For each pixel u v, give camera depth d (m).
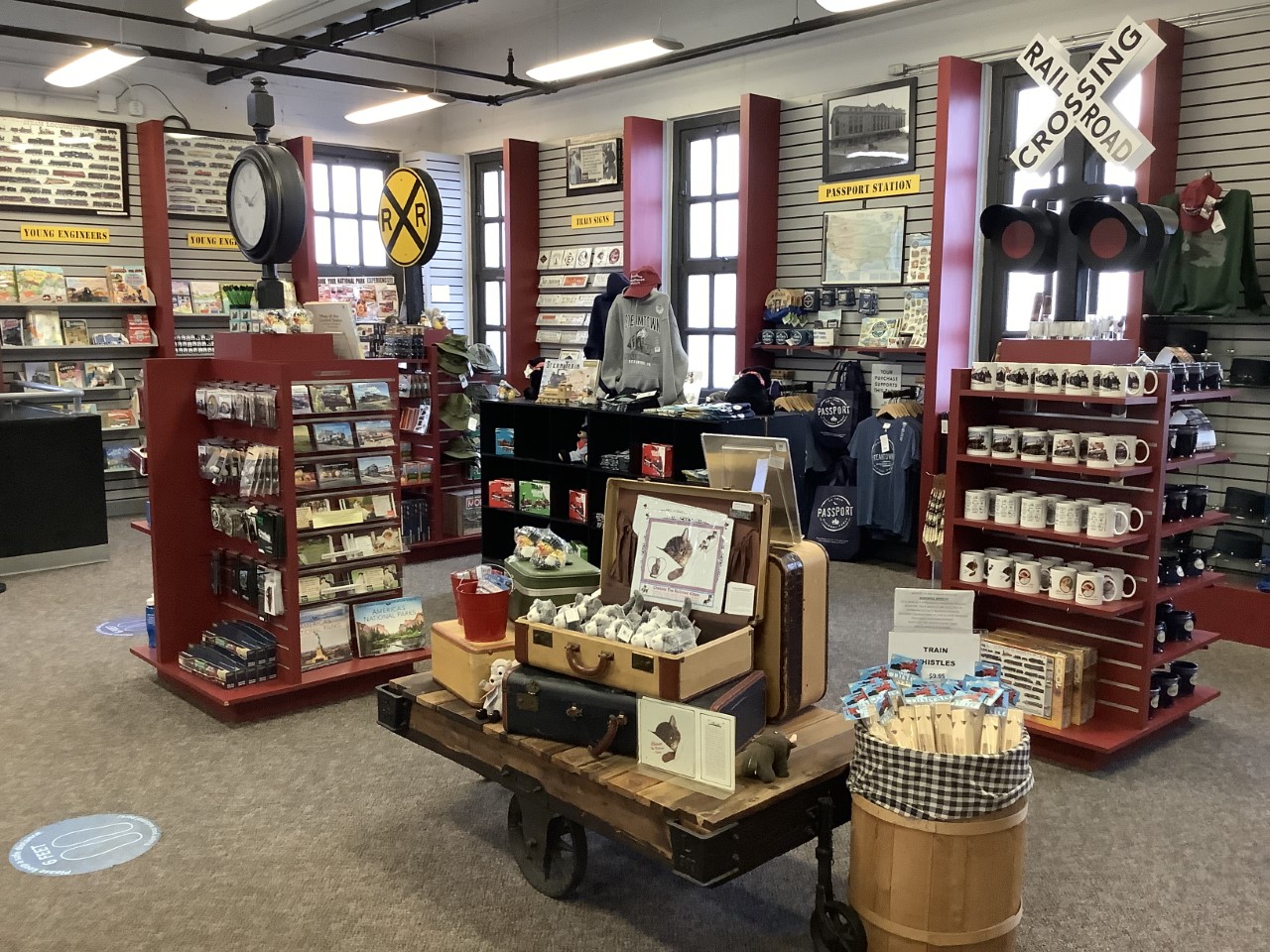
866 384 7.53
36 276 8.73
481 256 11.27
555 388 6.54
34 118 8.86
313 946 2.70
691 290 8.95
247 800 3.57
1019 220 4.23
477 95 9.82
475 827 3.37
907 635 2.90
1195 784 3.71
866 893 2.42
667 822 2.40
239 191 4.59
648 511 3.03
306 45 8.60
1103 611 3.73
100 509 7.30
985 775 2.26
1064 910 2.88
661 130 8.82
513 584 3.28
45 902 2.92
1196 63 5.68
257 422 4.27
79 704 4.49
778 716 2.87
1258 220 5.50
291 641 4.35
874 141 7.31
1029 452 3.96
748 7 8.12
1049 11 6.39
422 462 7.41
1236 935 2.77
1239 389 5.18
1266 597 5.26
